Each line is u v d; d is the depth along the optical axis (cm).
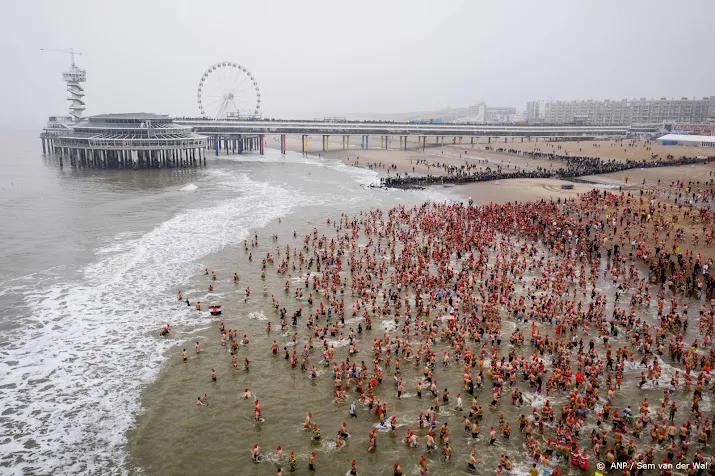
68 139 13825
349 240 6669
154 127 13988
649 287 5091
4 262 5491
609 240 6581
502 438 2861
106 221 7344
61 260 5606
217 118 18212
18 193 9588
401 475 2572
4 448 2716
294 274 5372
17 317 4206
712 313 4441
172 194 9650
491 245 6431
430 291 4872
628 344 3944
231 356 3719
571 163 14100
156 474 2569
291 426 2961
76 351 3719
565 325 4147
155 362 3612
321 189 10612
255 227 7231
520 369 3575
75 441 2792
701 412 3078
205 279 5184
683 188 9769
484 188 10450
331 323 4253
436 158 16088
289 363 3641
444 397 3212
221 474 2578
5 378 3350
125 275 5216
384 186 10900
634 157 15025
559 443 2755
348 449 2762
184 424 2956
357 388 3331
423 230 7138
